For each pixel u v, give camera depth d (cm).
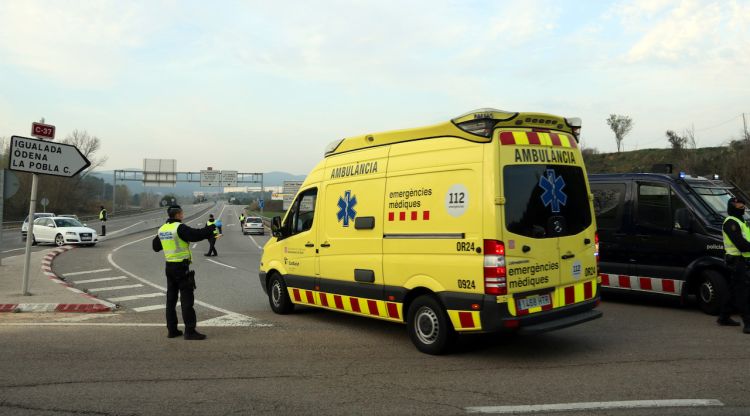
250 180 6297
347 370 545
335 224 748
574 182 630
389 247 655
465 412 420
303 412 425
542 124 608
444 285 584
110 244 2681
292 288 834
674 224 869
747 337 673
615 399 444
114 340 686
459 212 575
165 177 5812
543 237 580
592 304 629
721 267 812
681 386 478
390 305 656
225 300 1023
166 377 522
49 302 923
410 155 644
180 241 696
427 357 596
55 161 1005
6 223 4762
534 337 687
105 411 429
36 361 581
